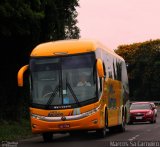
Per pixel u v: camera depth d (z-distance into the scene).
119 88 29.12
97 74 22.41
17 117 35.88
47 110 22.34
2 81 35.56
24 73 24.75
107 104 24.41
